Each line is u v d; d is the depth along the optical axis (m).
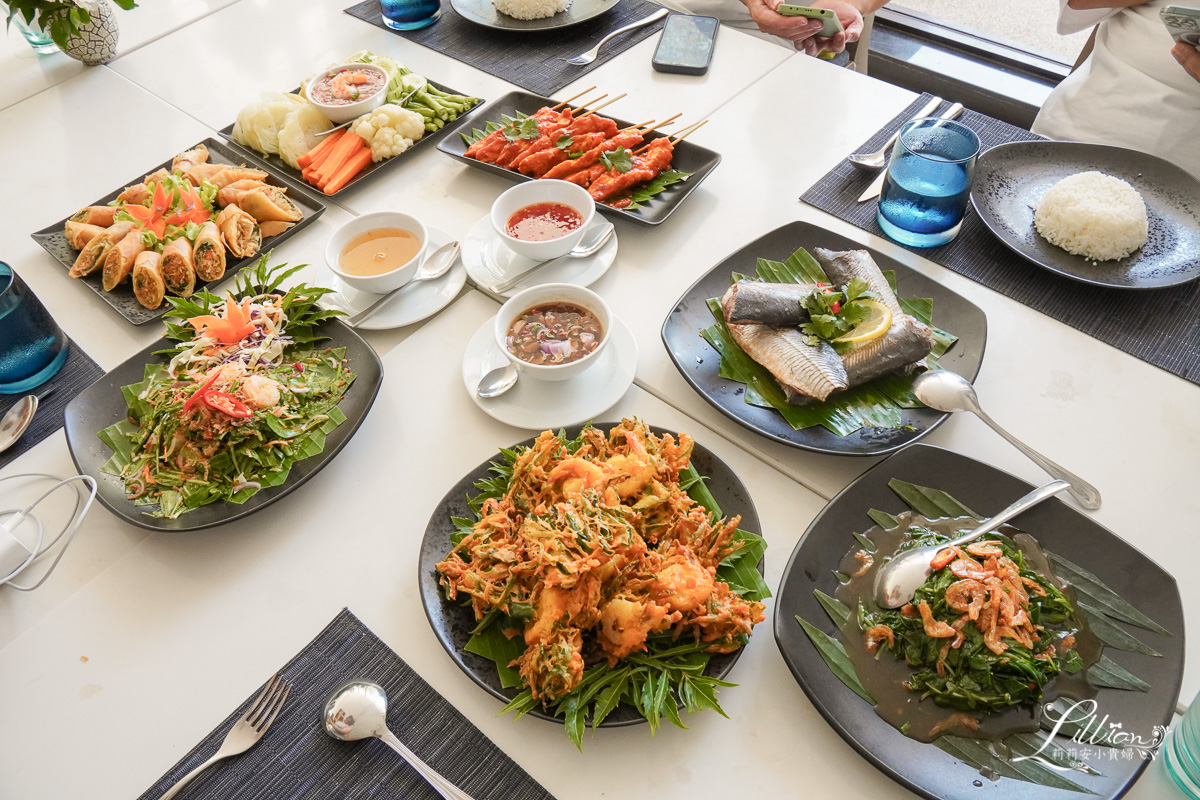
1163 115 1.11
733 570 0.67
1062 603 0.65
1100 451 0.76
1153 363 0.82
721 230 0.96
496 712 0.65
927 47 1.71
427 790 0.62
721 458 0.73
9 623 0.71
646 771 0.63
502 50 1.22
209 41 1.28
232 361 0.80
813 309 0.80
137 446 0.78
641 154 1.02
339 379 0.83
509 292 0.90
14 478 0.79
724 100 1.12
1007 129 1.04
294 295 0.86
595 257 0.93
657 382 0.83
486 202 1.02
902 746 0.61
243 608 0.71
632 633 0.62
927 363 0.81
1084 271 0.87
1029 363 0.82
